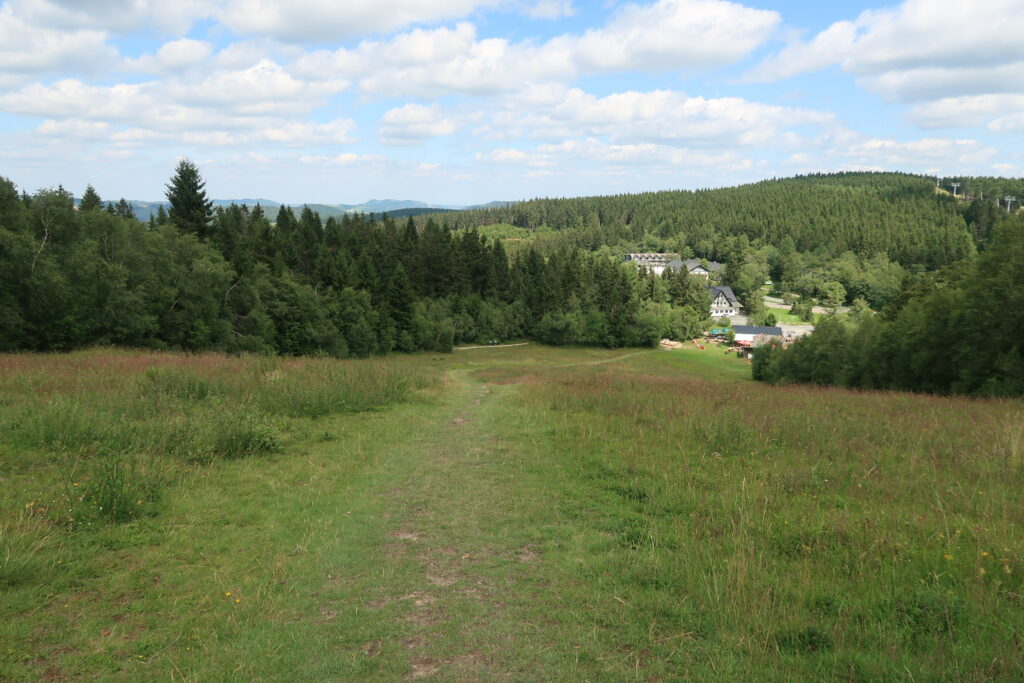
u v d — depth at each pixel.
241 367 18.23
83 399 11.54
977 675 3.62
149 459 8.84
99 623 4.58
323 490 8.36
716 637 4.38
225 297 47.12
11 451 8.47
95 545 6.00
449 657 4.18
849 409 15.25
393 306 75.62
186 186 61.41
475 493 8.39
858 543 5.86
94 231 34.50
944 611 4.41
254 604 4.97
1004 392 22.08
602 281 99.44
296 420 12.95
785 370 53.06
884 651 4.07
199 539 6.39
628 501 7.94
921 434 11.01
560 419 14.12
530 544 6.48
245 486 8.36
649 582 5.37
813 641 4.26
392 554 6.18
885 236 153.25
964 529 6.06
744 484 7.81
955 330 26.47
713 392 19.95
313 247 83.31
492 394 22.69
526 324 95.06
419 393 19.09
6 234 25.94
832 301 137.62
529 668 4.04
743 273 155.75
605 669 4.00
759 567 5.36
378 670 4.02
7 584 5.02
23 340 27.30
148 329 34.69
